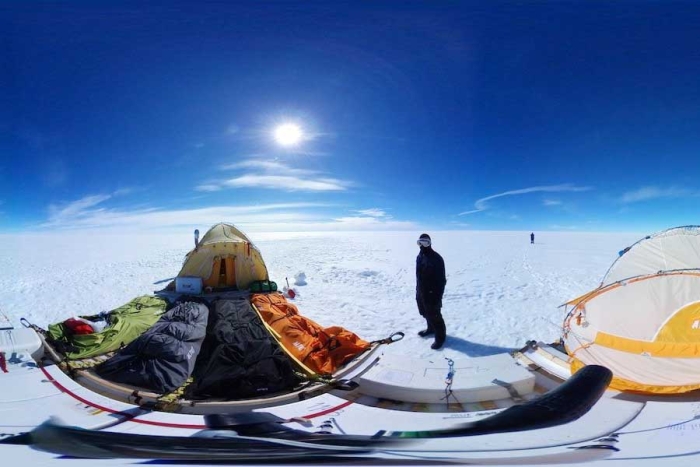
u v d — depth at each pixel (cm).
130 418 227
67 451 160
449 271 1257
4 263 1677
